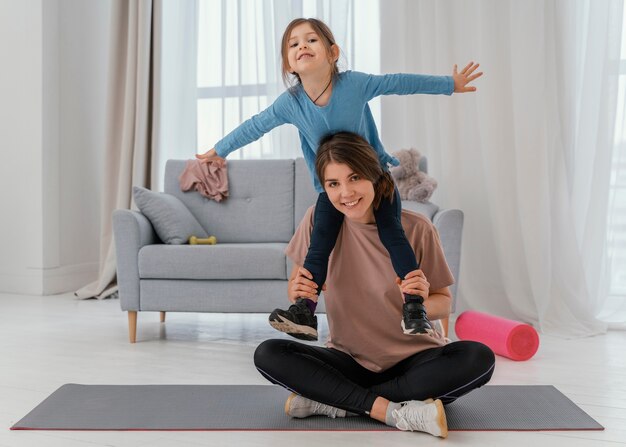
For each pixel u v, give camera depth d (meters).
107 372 2.74
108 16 5.38
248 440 1.93
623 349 3.26
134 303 3.34
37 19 4.82
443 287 2.13
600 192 3.86
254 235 3.95
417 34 4.32
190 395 2.39
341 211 2.02
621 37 3.84
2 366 2.83
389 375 2.14
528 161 3.96
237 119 4.82
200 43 4.91
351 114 2.18
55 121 4.94
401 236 2.02
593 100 3.91
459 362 1.94
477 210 4.21
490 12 4.08
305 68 2.09
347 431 2.00
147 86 4.82
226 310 3.31
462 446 1.88
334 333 2.16
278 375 2.03
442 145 4.21
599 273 3.88
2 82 4.92
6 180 4.93
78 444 1.91
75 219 5.14
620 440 1.94
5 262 4.95
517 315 4.01
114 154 4.92
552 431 2.01
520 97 3.98
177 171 4.05
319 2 4.46
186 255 3.29
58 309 4.27
